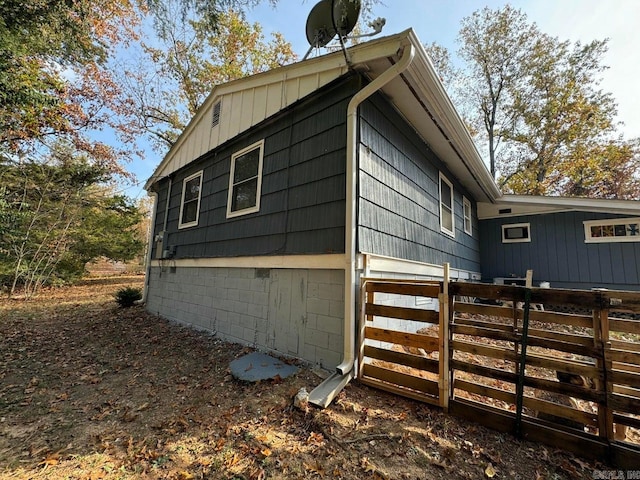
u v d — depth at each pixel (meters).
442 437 2.04
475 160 5.76
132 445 2.06
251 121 4.72
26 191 10.08
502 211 8.54
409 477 1.69
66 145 10.80
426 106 4.08
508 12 14.09
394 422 2.20
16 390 2.98
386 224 3.76
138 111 12.71
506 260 8.37
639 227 6.74
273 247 3.97
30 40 6.00
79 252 12.66
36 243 10.36
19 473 1.79
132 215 14.44
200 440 2.09
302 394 2.40
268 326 3.90
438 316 2.49
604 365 1.85
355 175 3.17
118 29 9.80
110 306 7.79
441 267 5.66
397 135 4.27
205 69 12.98
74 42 6.84
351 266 2.98
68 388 3.02
